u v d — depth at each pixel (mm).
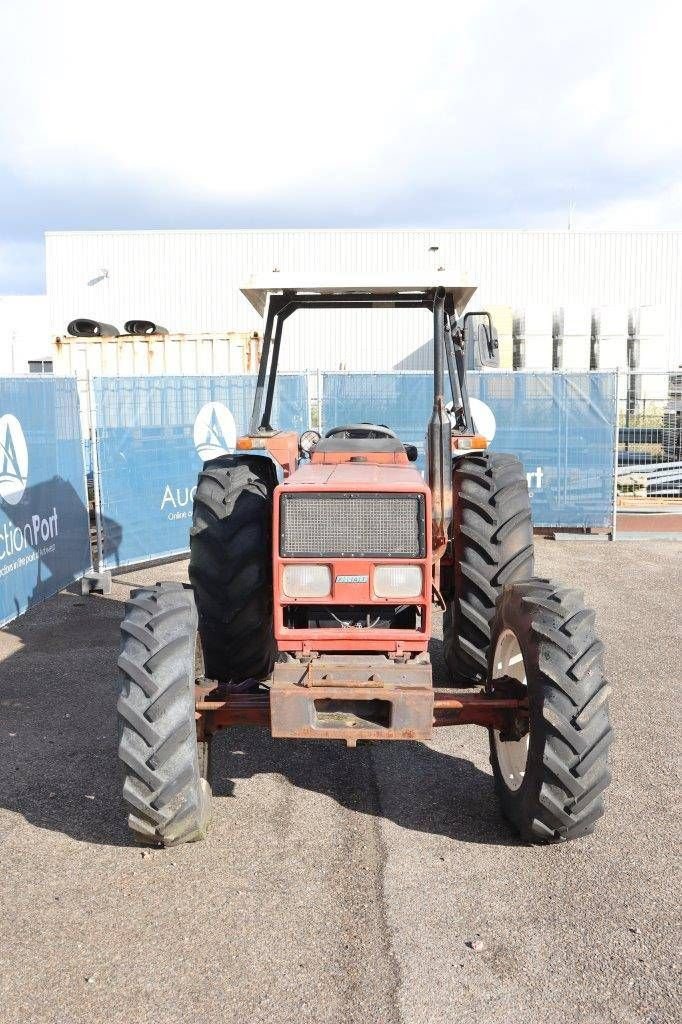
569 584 9023
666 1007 2824
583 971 3000
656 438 13812
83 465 9094
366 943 3156
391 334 28891
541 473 11594
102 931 3242
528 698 3682
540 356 20953
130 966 3039
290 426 11172
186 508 10250
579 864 3699
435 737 5129
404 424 11508
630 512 12617
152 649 3574
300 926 3260
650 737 5074
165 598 3783
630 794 4355
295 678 3711
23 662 6504
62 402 8539
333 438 4797
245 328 30156
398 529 3762
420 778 4566
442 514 4043
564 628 3629
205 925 3273
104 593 8664
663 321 21094
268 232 29891
